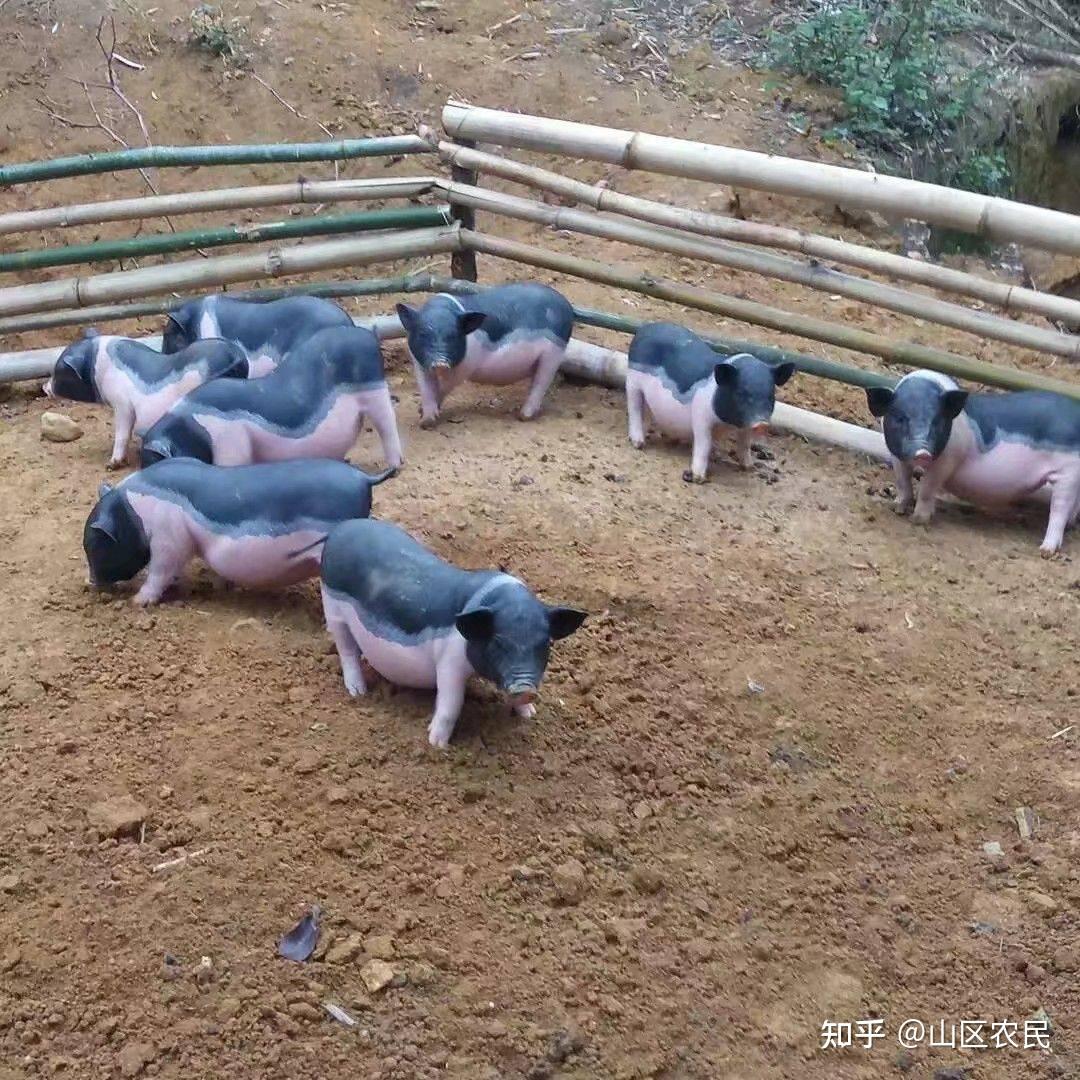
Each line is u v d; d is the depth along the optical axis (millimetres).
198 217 4477
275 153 3695
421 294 4172
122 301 3758
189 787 2025
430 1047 1711
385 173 4668
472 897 1918
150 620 2408
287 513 2402
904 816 2211
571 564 2734
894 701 2467
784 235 3371
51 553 2668
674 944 1917
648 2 5773
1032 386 3205
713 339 3537
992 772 2324
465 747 2152
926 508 3064
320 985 1761
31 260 3629
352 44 5117
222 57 4926
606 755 2199
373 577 2156
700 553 2850
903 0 5637
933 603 2771
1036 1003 1907
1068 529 3084
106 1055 1659
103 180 4504
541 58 5273
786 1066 1774
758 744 2305
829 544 2957
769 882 2049
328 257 3750
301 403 2832
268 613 2502
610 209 3594
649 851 2053
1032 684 2561
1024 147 5855
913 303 3283
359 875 1923
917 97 5410
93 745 2096
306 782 2057
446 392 3434
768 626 2611
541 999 1791
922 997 1905
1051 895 2086
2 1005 1699
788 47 5477
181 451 2707
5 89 4688
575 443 3355
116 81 4785
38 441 3283
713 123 5078
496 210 3770
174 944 1787
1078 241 2982
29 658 2291
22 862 1887
